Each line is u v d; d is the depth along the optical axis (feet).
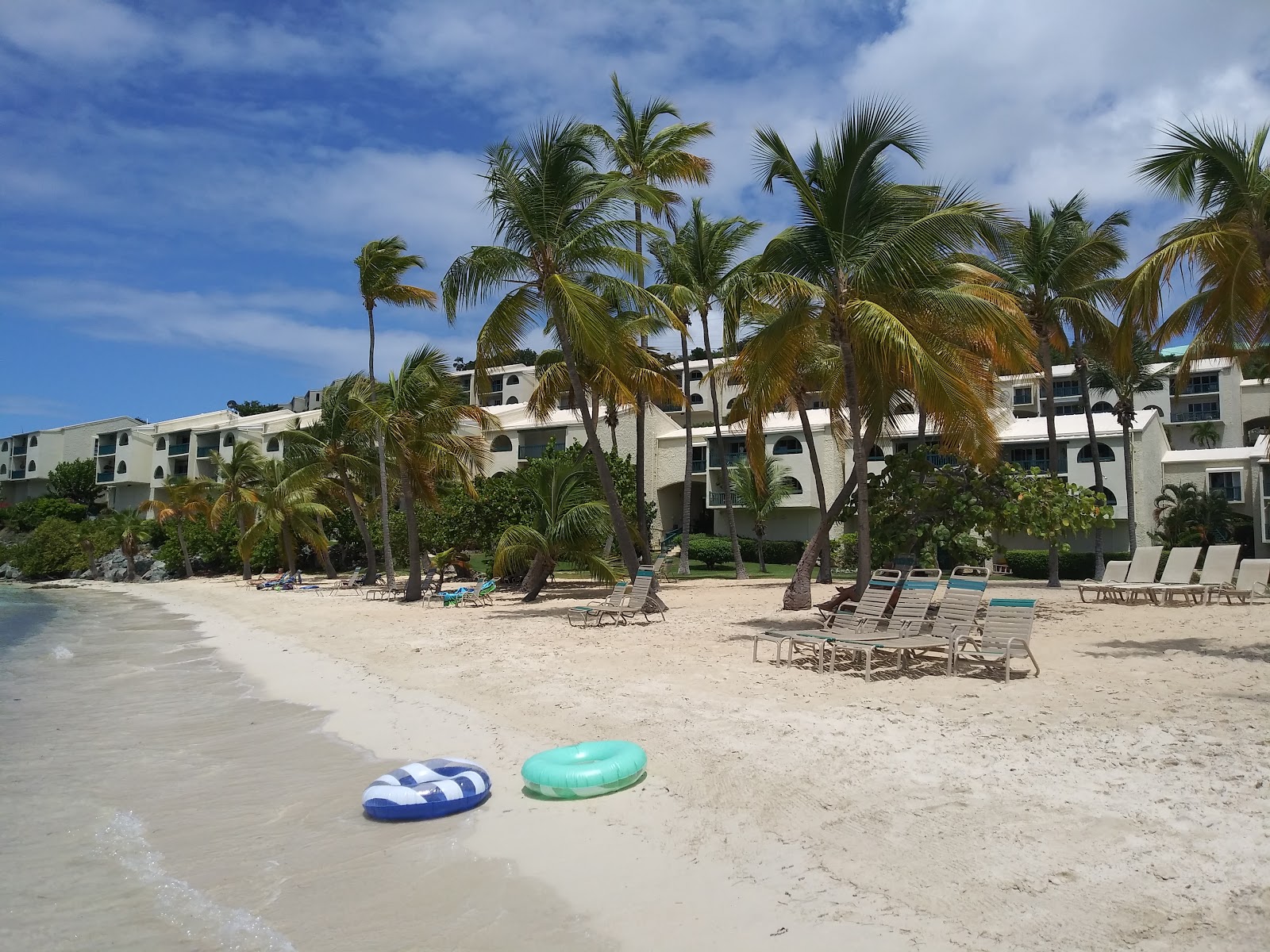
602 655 40.70
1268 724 22.20
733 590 79.82
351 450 110.63
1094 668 31.81
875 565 53.06
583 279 57.98
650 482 147.74
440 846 19.06
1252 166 35.19
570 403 159.12
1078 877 14.30
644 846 17.93
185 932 15.52
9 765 28.02
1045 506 49.96
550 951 13.94
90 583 184.65
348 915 15.90
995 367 57.47
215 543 176.14
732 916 14.48
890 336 39.60
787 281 41.09
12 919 16.25
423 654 46.47
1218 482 126.31
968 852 15.67
